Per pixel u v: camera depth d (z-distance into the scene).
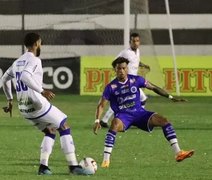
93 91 80.19
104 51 94.75
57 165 30.44
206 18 97.38
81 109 64.25
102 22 95.00
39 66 26.09
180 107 67.88
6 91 28.50
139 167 29.86
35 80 26.00
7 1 93.44
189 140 41.28
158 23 97.06
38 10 94.19
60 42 94.06
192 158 33.12
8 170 28.75
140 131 46.53
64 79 80.88
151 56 75.06
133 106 29.41
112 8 94.94
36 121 26.84
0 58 83.75
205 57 79.50
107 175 27.27
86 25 94.69
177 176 27.33
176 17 97.62
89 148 37.28
